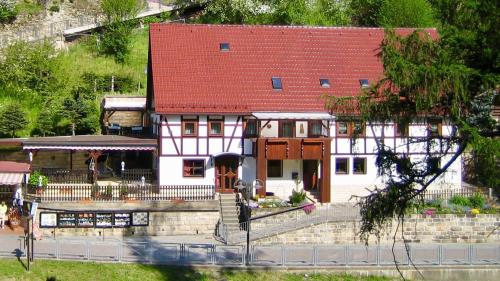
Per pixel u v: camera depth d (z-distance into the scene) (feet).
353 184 173.68
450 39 79.77
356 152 164.96
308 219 150.61
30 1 250.98
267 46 184.75
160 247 139.64
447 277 135.54
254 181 170.40
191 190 159.53
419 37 82.43
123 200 153.89
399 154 86.74
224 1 242.58
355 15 261.44
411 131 146.82
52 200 152.15
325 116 166.40
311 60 183.32
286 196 171.53
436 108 81.35
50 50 223.71
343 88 177.99
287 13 233.96
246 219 152.66
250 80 176.45
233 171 170.71
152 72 175.94
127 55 244.22
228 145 169.68
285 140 165.37
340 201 169.58
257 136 168.35
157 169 170.71
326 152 166.50
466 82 76.13
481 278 136.46
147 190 157.17
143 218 152.46
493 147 75.41
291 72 179.93
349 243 151.23
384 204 84.07
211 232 155.43
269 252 136.05
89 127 199.31
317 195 169.58
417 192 84.12
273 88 175.52
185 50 180.45
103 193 154.10
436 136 83.97
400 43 82.53
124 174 172.96
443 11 81.61
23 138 176.14
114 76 223.51
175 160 168.04
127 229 152.05
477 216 154.92
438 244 148.05
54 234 149.38
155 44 180.24
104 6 252.21
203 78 174.70
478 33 78.43
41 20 247.09
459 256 136.98
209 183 169.07
